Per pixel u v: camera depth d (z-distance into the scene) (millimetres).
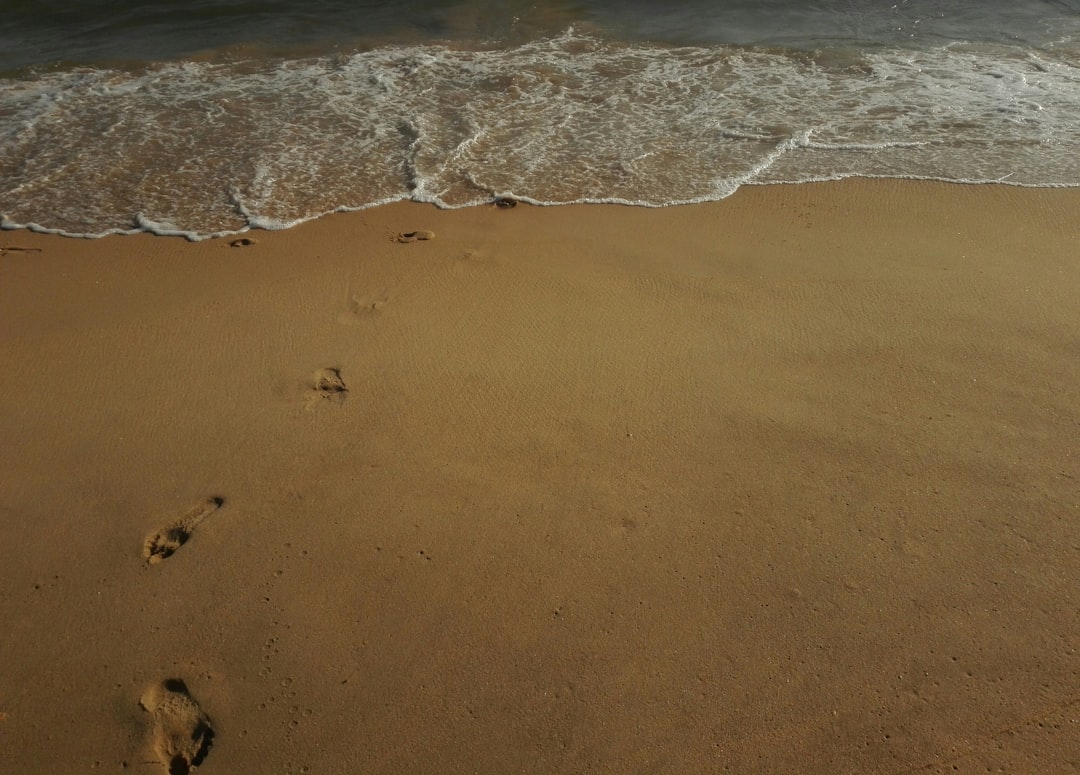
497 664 2473
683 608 2605
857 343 3672
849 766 2211
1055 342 3625
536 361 3623
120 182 5281
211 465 3150
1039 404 3297
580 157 5555
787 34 7582
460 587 2689
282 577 2738
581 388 3461
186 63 7152
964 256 4320
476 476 3078
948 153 5469
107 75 6902
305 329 3869
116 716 2381
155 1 8414
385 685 2428
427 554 2799
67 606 2664
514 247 4539
